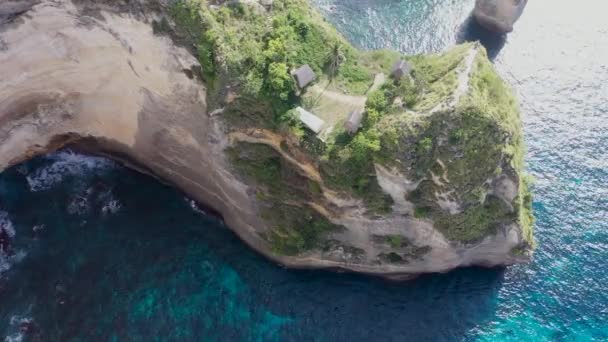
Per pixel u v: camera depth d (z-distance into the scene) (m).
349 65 36.06
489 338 38.44
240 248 41.53
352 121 32.81
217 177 39.03
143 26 34.34
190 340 37.59
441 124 31.94
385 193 34.69
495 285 40.50
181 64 34.72
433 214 35.50
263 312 38.94
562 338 38.66
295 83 33.97
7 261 40.12
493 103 33.88
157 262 40.50
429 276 40.59
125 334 37.53
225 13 33.91
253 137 35.38
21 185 43.09
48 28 35.44
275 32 34.28
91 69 37.75
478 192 34.62
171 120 37.88
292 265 40.47
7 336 37.16
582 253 42.25
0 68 36.31
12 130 40.56
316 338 38.00
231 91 33.75
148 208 42.66
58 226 41.66
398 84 33.44
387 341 37.97
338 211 36.38
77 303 38.56
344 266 40.03
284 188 36.72
